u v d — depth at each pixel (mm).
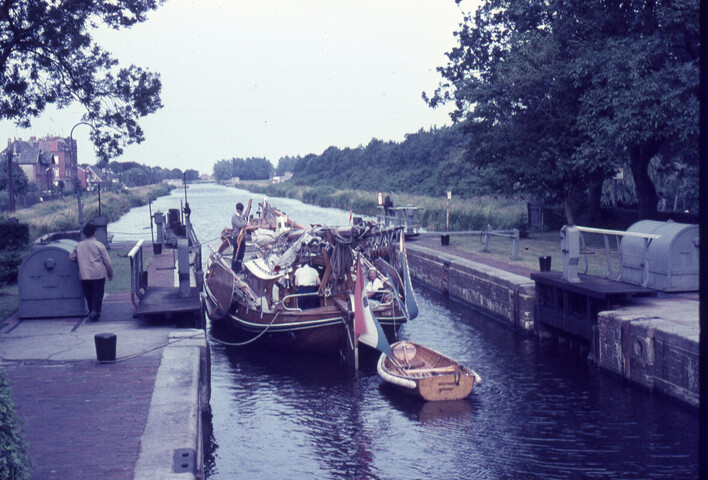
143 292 17422
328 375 15250
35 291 15008
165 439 7902
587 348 16562
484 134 31578
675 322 13070
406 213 37875
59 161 125750
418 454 10781
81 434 8180
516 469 10180
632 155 28312
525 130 30422
